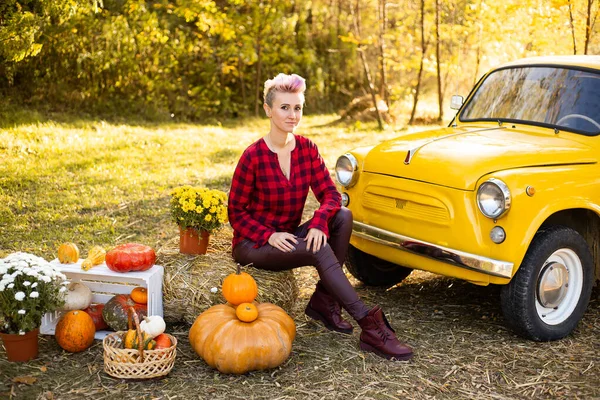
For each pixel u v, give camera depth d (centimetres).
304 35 1576
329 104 1606
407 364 338
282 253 351
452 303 436
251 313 322
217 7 1435
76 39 1152
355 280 485
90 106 1190
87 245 520
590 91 423
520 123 438
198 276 358
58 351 335
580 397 310
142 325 313
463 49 1482
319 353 348
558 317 377
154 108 1249
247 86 1488
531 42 1130
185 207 364
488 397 307
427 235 371
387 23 1602
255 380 316
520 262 346
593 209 371
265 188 358
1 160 762
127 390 299
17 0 831
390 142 422
